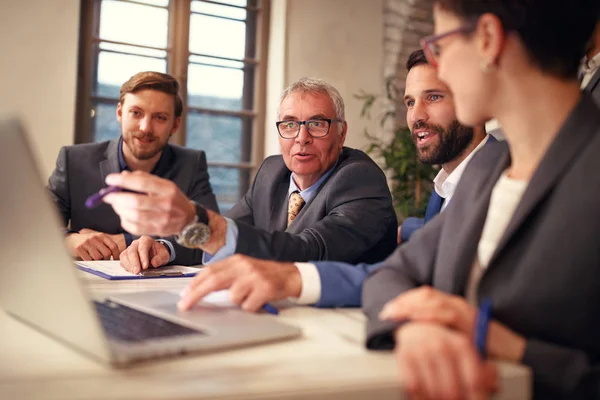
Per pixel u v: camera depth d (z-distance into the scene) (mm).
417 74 2141
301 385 636
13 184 709
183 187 2879
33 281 763
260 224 2293
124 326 854
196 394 596
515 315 781
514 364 736
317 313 1091
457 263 959
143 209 1159
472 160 1066
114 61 5074
